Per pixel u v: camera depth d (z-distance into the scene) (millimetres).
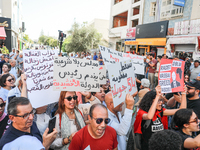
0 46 16047
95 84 2529
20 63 9562
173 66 3000
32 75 2469
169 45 12742
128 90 2428
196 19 10320
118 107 2607
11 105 1569
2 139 1557
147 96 2656
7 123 2270
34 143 1420
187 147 1912
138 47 17359
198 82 3033
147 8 17562
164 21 13297
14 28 23703
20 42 32125
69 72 2354
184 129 2168
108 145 1864
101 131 1775
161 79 2973
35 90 2434
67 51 27844
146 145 2557
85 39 26375
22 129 1624
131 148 3051
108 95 2596
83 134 1855
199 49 10266
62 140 2078
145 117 2514
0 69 7473
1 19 20984
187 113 2119
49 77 2590
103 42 28047
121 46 21531
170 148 1507
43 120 2365
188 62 8008
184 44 11750
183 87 2951
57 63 2297
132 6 20406
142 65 4016
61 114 2213
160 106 2594
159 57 7875
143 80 4516
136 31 16969
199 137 1846
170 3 13711
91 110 1825
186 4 12453
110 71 2256
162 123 2695
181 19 12922
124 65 2430
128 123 2240
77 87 2363
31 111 1654
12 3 26969
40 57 2578
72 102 2195
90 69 2502
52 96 2543
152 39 14695
